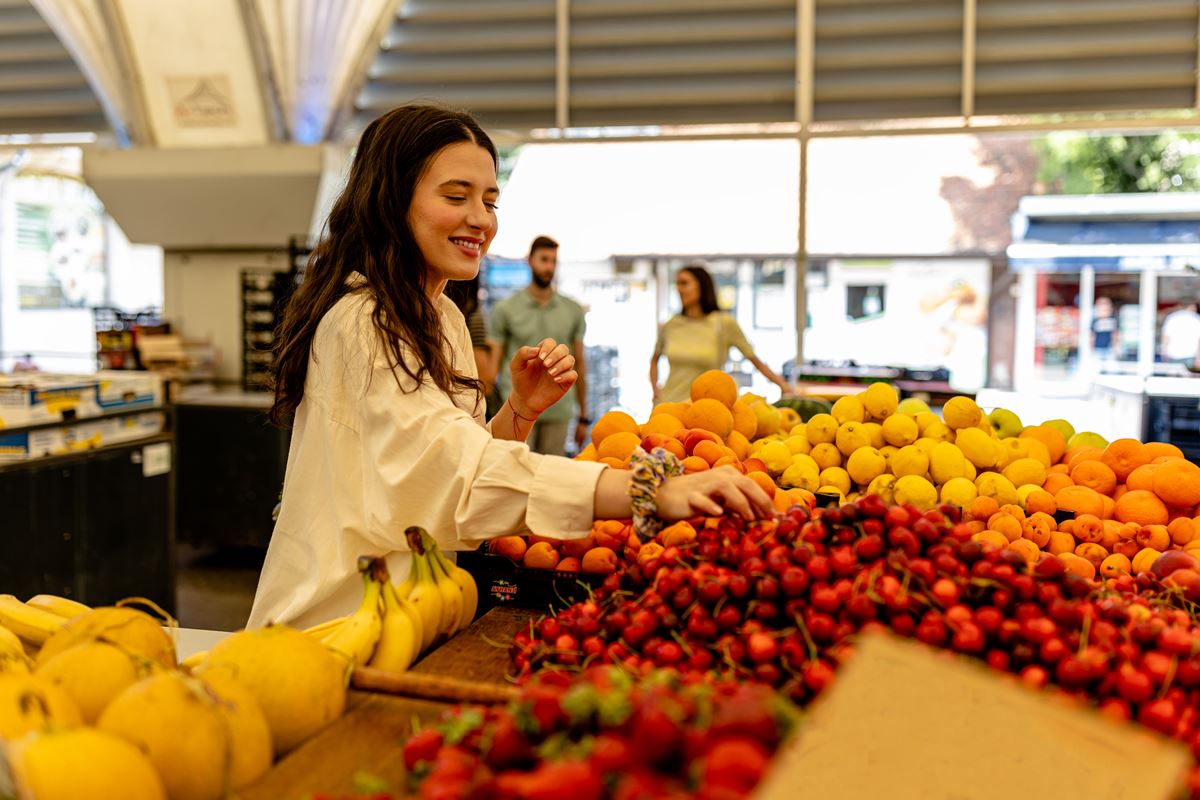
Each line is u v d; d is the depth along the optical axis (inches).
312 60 247.9
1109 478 86.3
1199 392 224.5
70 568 150.3
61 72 264.4
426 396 61.3
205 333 261.9
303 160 238.4
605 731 34.7
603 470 57.5
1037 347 354.9
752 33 237.6
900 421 89.3
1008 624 46.9
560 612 66.2
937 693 33.7
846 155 357.1
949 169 370.0
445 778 35.7
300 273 225.6
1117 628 47.4
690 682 43.1
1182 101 224.5
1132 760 32.0
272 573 68.9
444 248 66.9
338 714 50.4
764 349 361.1
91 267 397.4
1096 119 229.6
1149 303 343.6
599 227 358.9
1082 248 302.0
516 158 336.5
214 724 42.9
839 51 236.2
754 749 31.7
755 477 77.5
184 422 221.0
